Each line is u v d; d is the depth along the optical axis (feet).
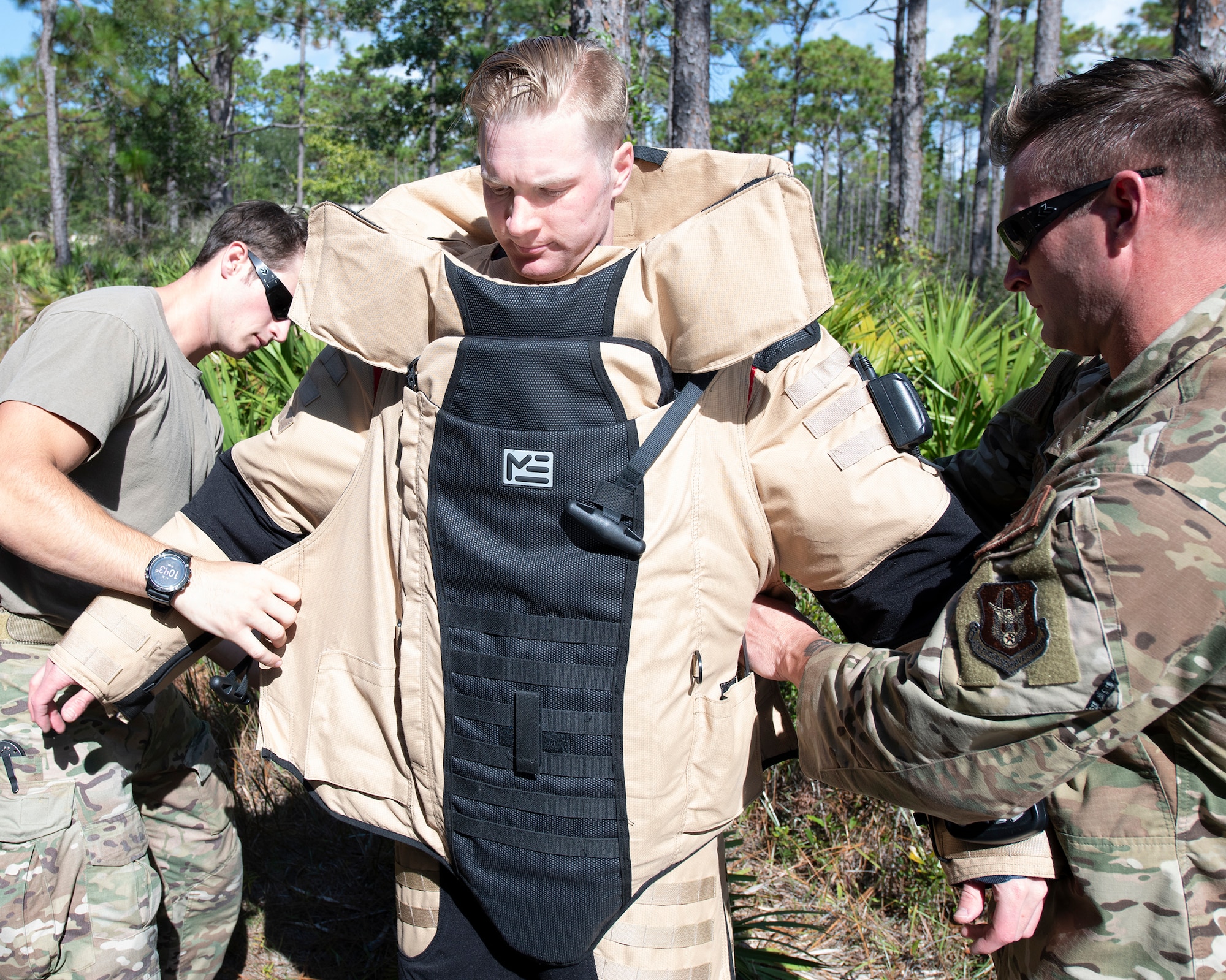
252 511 4.89
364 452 4.51
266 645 4.76
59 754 4.99
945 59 141.79
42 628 5.13
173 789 5.79
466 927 4.34
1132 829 3.44
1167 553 2.93
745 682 4.18
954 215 160.45
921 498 3.99
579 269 4.01
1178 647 2.97
